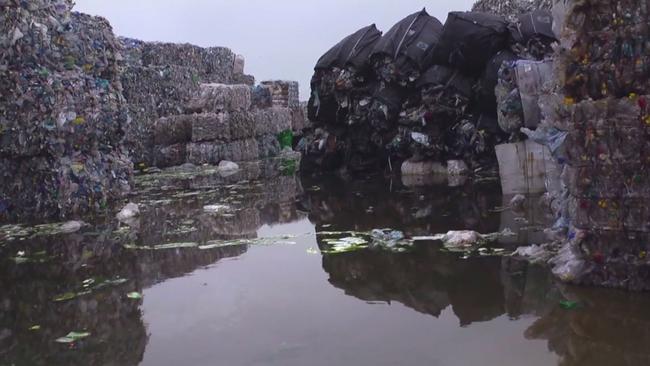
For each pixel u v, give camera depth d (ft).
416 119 22.98
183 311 8.51
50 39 17.31
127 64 33.78
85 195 17.78
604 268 8.51
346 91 25.80
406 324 7.59
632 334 6.84
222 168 32.45
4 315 8.64
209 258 11.78
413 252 11.28
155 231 14.79
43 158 16.80
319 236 13.43
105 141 20.42
